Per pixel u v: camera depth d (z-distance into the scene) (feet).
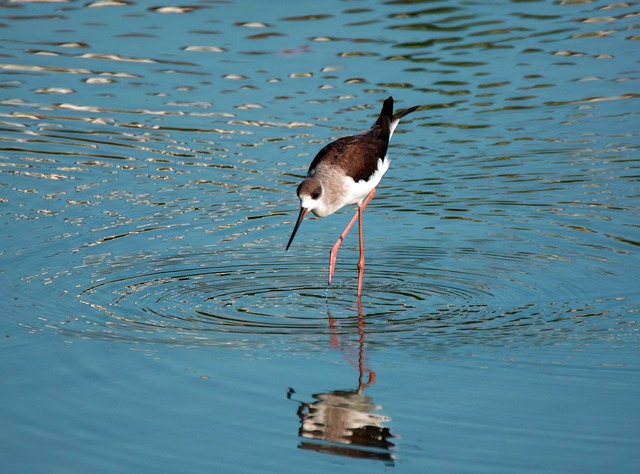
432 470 24.85
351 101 56.59
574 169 48.83
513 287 37.29
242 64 61.72
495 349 31.96
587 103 56.39
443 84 58.85
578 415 27.58
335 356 31.60
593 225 42.93
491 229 43.01
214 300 36.24
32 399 28.55
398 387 29.40
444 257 40.42
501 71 60.44
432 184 48.01
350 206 46.47
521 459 25.31
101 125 54.60
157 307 35.42
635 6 70.44
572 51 63.00
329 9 70.64
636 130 52.85
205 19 68.85
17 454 25.62
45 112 56.03
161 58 62.75
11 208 44.65
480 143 52.34
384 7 71.00
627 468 24.82
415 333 33.45
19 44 64.75
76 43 65.05
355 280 38.58
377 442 26.23
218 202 45.98
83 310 34.86
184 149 51.80
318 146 51.44
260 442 26.25
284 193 47.09
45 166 49.80
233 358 31.40
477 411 27.89
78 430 26.86
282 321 34.55
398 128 54.13
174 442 26.21
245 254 40.60
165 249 40.73
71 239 41.37
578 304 35.53
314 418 27.48
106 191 46.96
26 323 33.68
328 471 24.82
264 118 54.95
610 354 31.40
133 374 30.14
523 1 72.23
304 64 61.52
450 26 67.46
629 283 37.17
